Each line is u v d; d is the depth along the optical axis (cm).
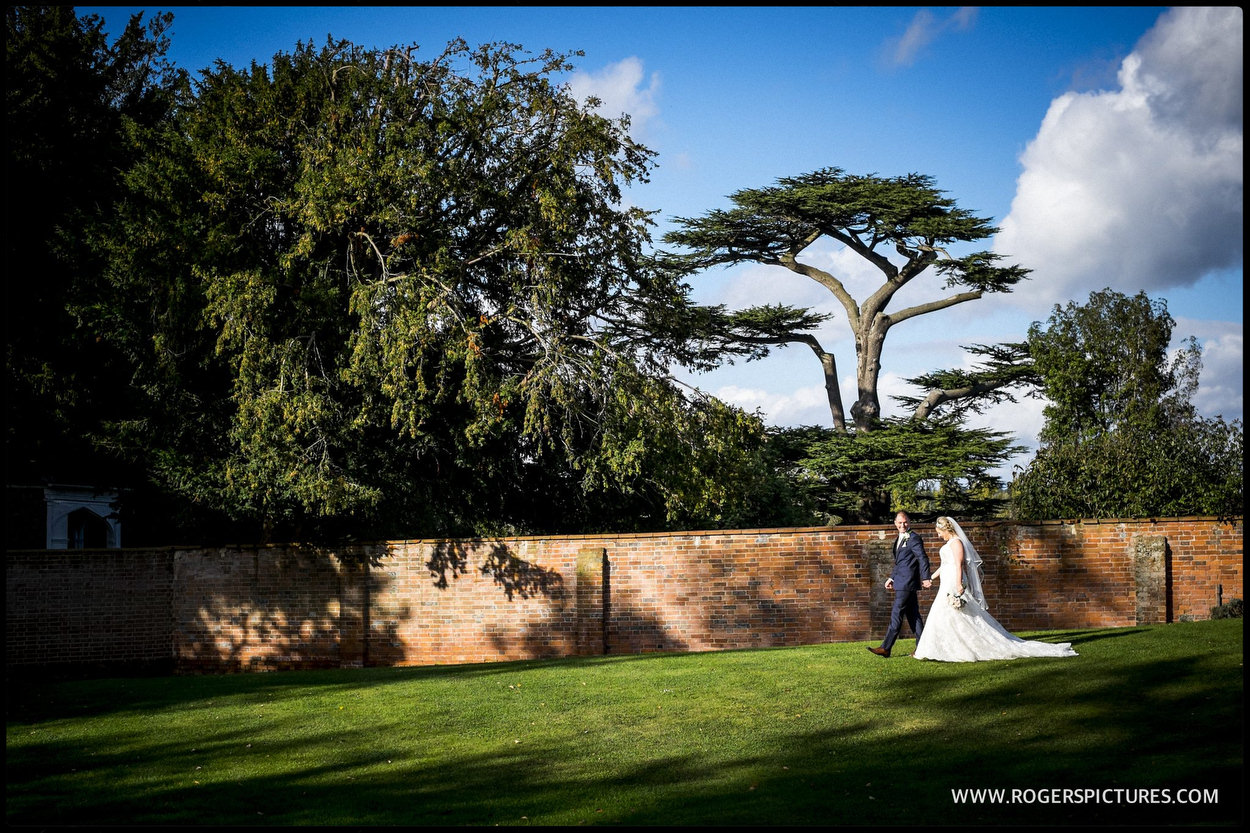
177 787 908
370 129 2061
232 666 2097
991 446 3669
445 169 2102
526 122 2173
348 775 932
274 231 2155
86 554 2108
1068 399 3719
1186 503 1792
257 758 1012
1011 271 3825
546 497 2462
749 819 737
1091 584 1817
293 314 1983
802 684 1180
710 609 1930
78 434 2231
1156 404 3606
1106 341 3734
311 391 1945
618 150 2191
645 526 2520
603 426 2067
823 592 1894
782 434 3934
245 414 1867
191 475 1991
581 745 1002
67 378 2159
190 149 2056
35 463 2420
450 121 2108
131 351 1988
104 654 2095
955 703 1040
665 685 1249
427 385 2120
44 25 2330
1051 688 1047
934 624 1245
